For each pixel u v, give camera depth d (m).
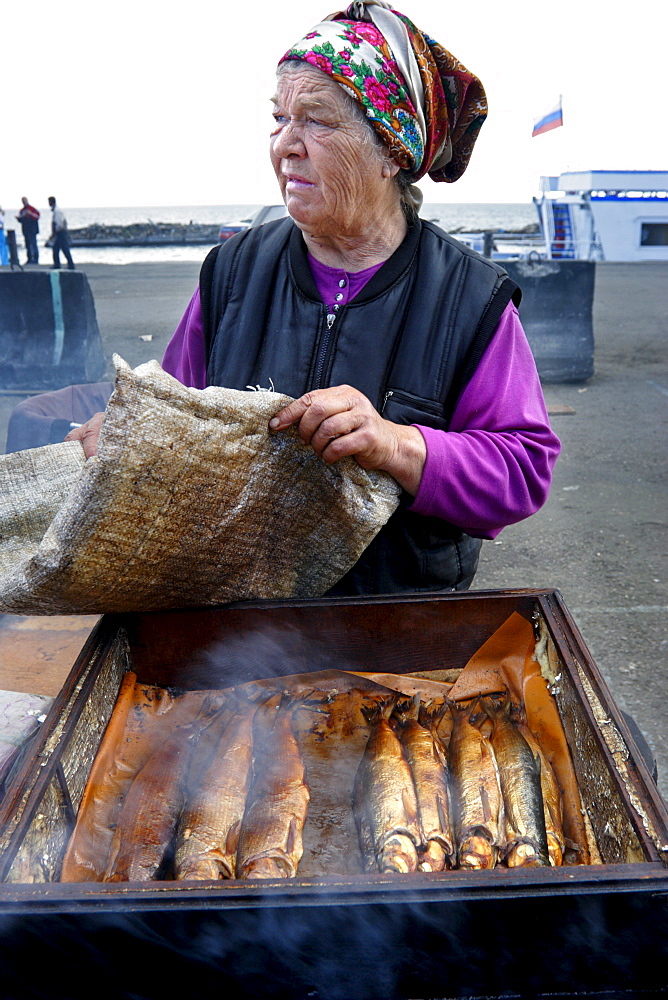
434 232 1.57
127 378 1.04
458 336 1.48
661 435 6.47
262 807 1.09
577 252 19.67
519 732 1.24
